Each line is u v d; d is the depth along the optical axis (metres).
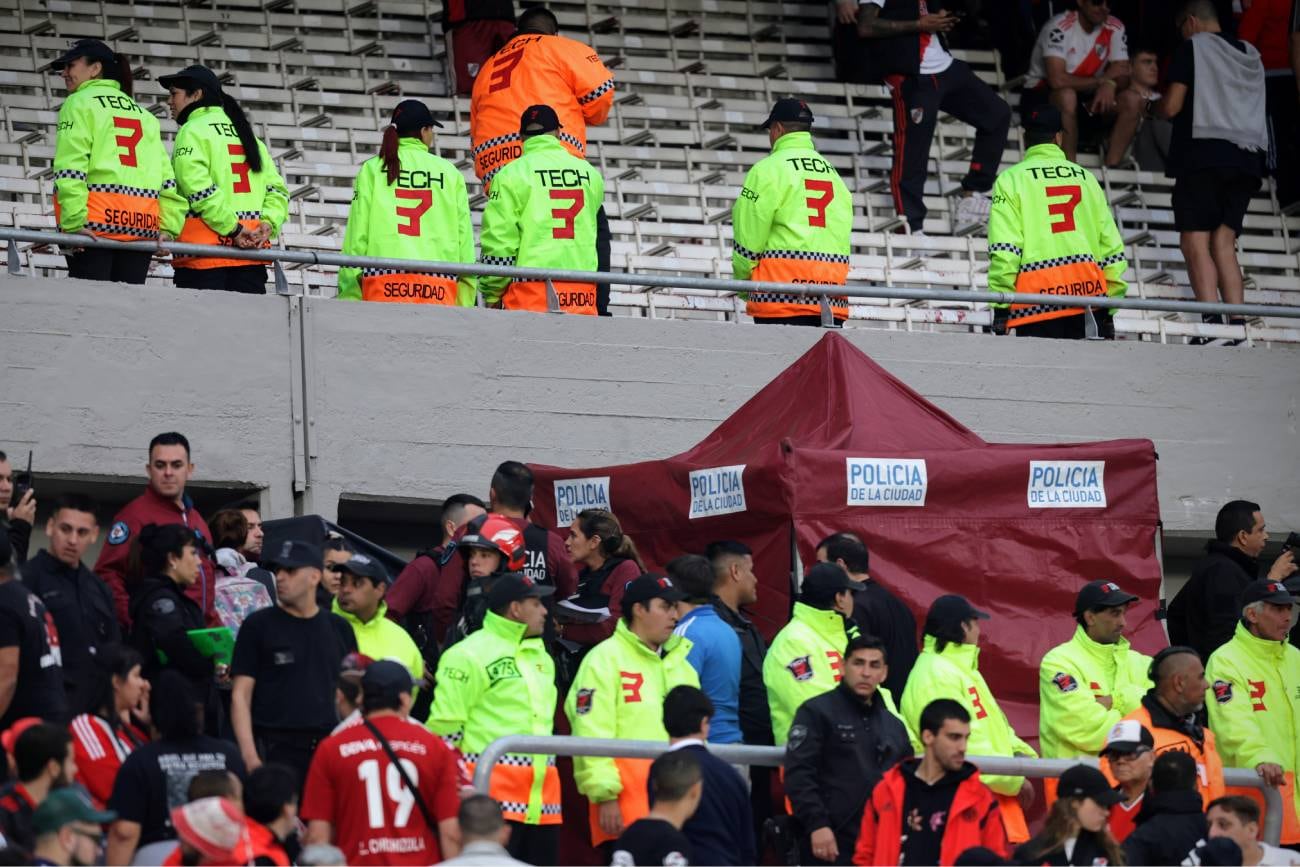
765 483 38.53
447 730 32.72
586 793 32.56
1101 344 51.44
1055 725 36.22
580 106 52.50
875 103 69.56
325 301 45.81
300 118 61.25
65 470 43.09
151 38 62.91
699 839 29.95
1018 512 39.91
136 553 32.97
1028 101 68.06
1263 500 52.09
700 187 62.62
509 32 63.28
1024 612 39.59
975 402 50.25
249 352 44.94
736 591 35.72
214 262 45.94
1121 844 32.03
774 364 48.94
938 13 62.38
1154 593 40.75
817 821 31.33
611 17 68.69
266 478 44.62
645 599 33.16
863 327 59.88
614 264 57.53
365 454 45.53
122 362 43.88
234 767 28.27
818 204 49.94
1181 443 51.69
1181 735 35.38
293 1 65.00
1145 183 67.62
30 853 25.16
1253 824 32.78
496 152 52.31
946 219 65.50
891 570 38.81
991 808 31.16
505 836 27.30
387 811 28.34
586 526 37.75
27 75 59.78
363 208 47.53
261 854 27.12
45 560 32.03
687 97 67.00
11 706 30.06
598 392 47.53
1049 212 52.06
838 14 64.00
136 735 29.83
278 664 31.47
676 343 48.31
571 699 33.69
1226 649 39.25
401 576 36.88
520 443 46.75
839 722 32.06
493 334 46.94
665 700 30.69
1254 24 67.88
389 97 63.56
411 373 46.16
